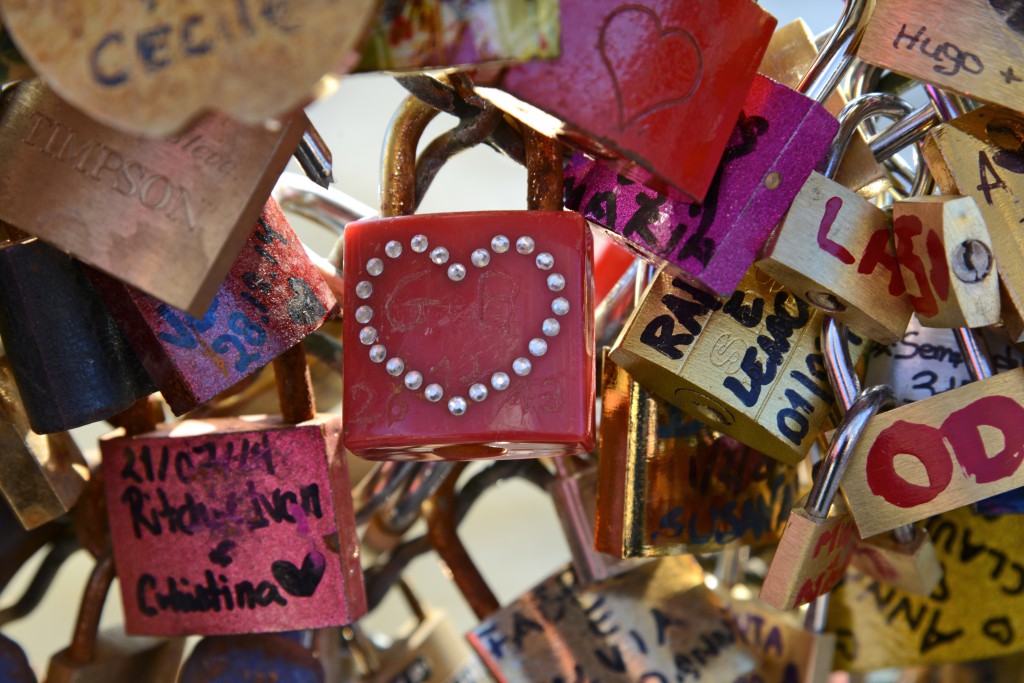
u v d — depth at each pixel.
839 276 0.30
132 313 0.30
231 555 0.32
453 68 0.25
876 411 0.31
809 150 0.29
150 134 0.23
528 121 0.29
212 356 0.30
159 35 0.23
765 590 0.31
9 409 0.31
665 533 0.33
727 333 0.31
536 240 0.28
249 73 0.23
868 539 0.34
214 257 0.26
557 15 0.24
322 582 0.32
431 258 0.28
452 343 0.28
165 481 0.32
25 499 0.31
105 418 0.31
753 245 0.29
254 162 0.26
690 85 0.27
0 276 0.29
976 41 0.29
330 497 0.32
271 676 0.33
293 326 0.30
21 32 0.23
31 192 0.27
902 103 0.32
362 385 0.28
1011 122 0.31
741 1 0.27
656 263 0.30
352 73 0.25
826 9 0.67
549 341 0.28
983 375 0.32
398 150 0.30
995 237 0.30
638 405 0.32
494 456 0.30
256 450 0.32
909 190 0.34
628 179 0.30
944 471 0.31
